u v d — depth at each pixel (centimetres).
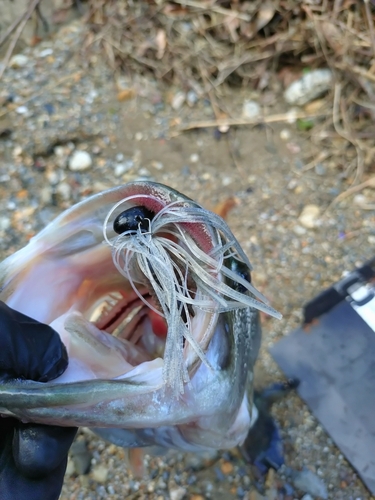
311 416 28
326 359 29
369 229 33
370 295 30
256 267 32
